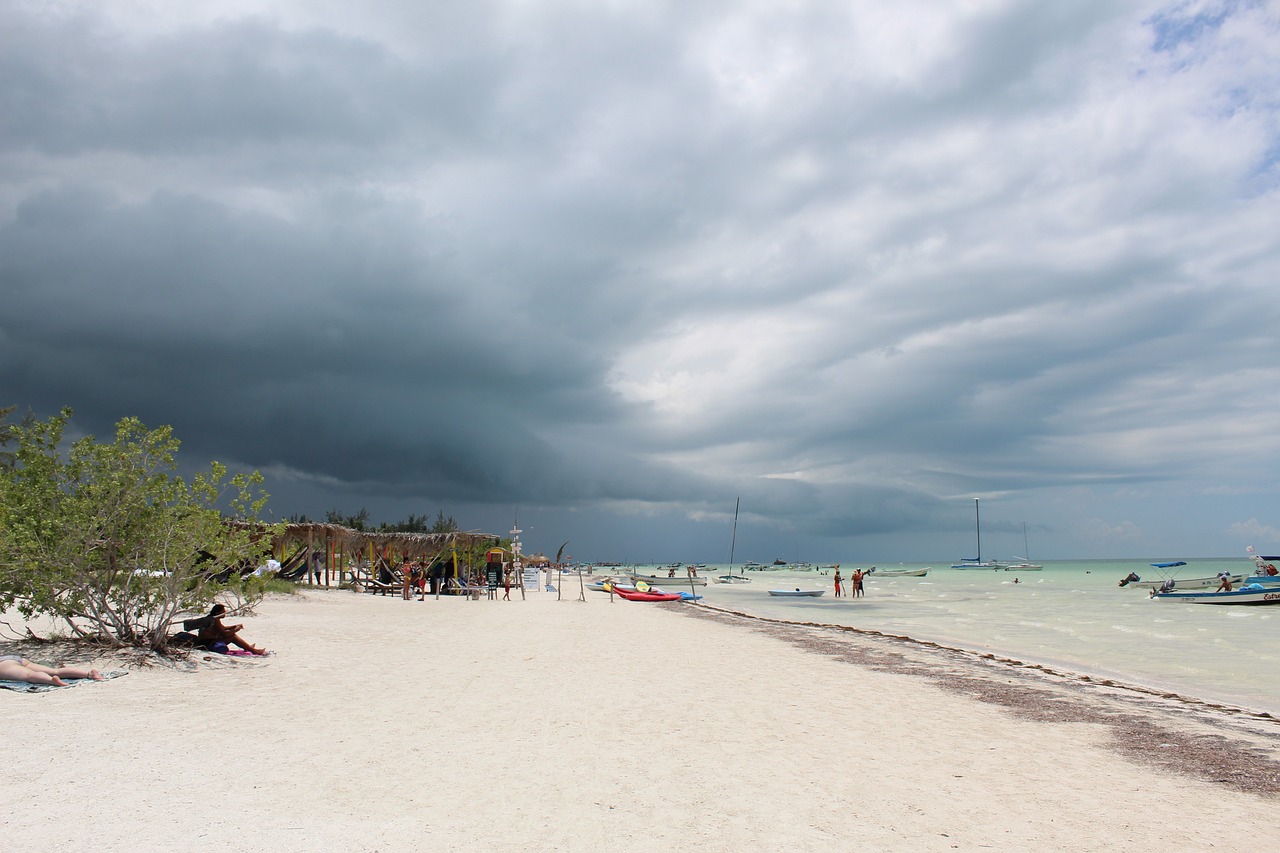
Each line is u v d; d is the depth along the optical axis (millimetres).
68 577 10867
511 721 8641
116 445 11273
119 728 7344
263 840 4730
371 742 7430
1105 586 74438
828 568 169875
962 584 82250
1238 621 30984
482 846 4883
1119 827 5898
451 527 64188
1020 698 12102
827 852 5070
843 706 10641
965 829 5691
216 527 11922
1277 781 7539
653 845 5055
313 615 20203
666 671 13133
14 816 4887
